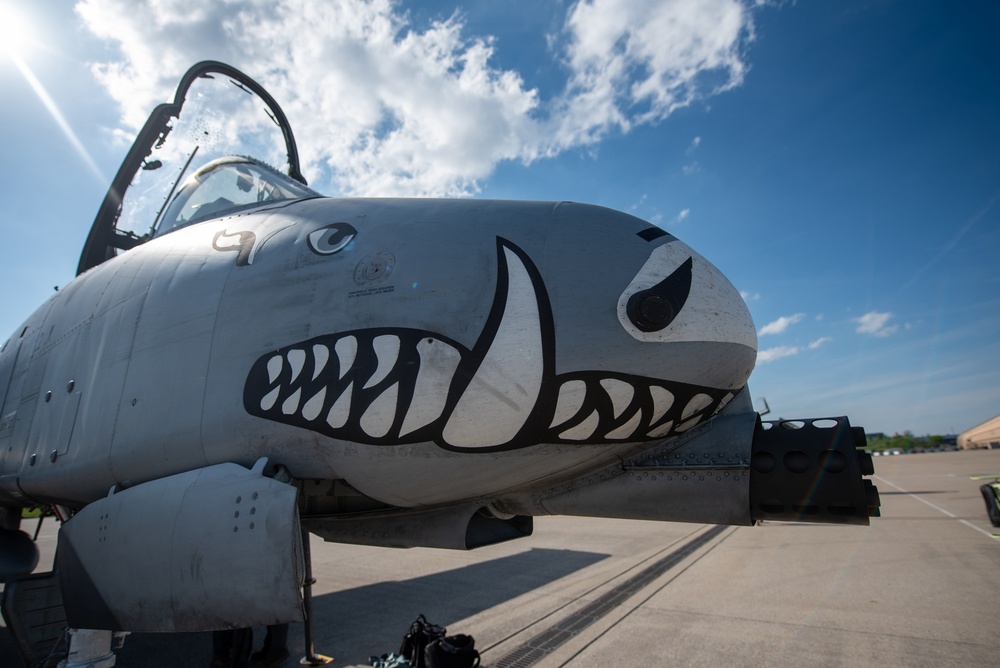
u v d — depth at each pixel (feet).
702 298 6.50
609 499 7.39
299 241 7.82
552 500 7.75
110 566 6.97
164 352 8.07
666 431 6.58
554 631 13.67
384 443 6.27
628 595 17.20
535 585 19.21
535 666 11.32
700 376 6.32
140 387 8.14
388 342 6.38
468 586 19.42
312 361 6.70
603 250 6.57
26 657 9.50
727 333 6.50
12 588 9.73
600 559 23.99
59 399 9.90
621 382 6.07
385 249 7.05
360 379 6.36
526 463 6.47
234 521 6.15
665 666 11.12
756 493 6.70
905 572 19.01
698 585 18.26
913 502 40.98
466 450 6.21
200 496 6.55
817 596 16.33
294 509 5.96
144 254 10.06
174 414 7.56
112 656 9.06
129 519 7.01
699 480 6.94
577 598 17.07
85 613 7.18
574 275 6.37
